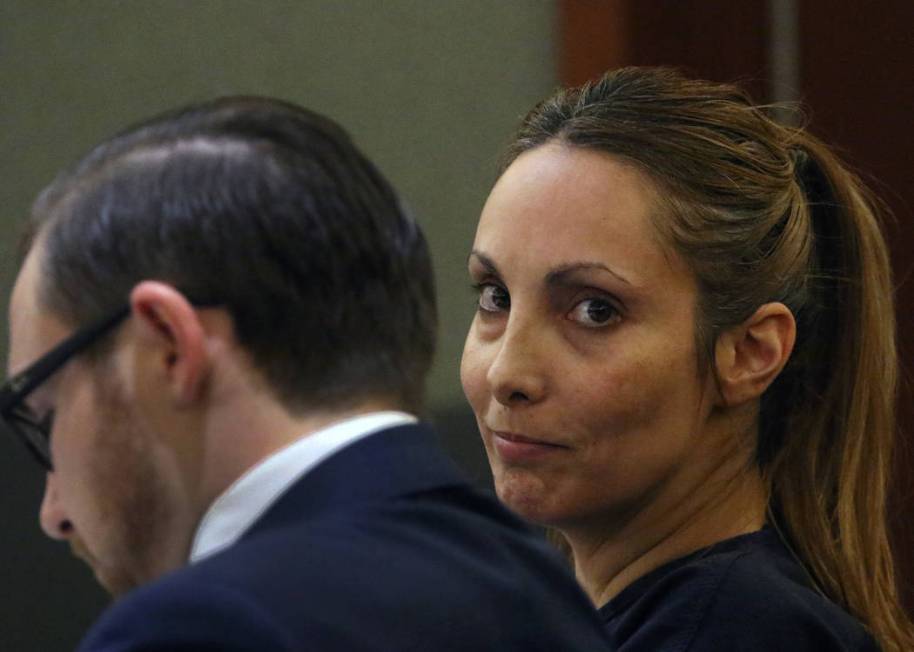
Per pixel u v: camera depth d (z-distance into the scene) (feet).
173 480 11.82
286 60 38.78
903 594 32.89
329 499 11.68
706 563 16.72
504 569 12.21
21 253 12.61
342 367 11.98
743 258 16.90
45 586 35.47
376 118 38.47
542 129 17.58
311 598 10.82
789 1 37.29
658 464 16.89
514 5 37.35
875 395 18.15
